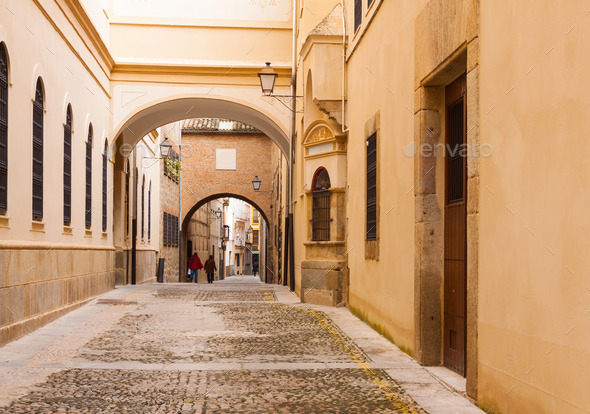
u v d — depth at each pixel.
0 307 9.08
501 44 5.62
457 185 7.69
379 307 10.65
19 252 9.99
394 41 9.77
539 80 4.89
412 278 8.62
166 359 8.27
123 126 19.52
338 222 15.20
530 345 5.00
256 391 6.58
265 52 20.25
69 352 8.74
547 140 4.76
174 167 37.34
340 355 8.66
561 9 4.56
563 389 4.49
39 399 6.14
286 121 20.42
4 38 9.22
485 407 5.87
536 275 4.91
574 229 4.37
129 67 19.59
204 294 19.05
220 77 20.09
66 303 13.30
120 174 22.52
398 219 9.41
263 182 41.16
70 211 13.69
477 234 6.15
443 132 8.21
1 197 9.36
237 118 23.16
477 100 6.20
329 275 15.23
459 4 6.72
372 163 11.38
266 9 20.23
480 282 6.06
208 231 55.16
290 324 11.73
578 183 4.32
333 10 14.59
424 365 8.01
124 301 15.95
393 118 9.80
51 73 11.99
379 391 6.63
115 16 19.66
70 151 13.73
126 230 24.09
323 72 14.41
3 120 9.38
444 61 7.26
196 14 19.98
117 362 8.03
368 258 11.60
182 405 6.00
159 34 19.83
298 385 6.88
